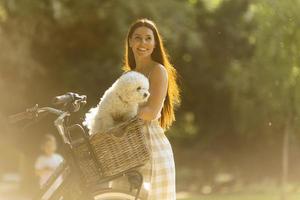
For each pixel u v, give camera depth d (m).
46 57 24.67
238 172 27.73
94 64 24.67
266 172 27.00
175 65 26.02
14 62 21.48
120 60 23.91
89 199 6.00
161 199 6.45
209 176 28.17
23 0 21.27
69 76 24.48
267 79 17.03
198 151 29.00
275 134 24.84
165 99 6.79
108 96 6.28
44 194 6.18
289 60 16.61
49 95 24.36
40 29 22.53
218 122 28.53
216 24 25.81
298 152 25.19
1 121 21.83
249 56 25.61
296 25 16.27
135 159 6.01
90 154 6.00
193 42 22.53
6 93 21.98
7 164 28.20
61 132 6.04
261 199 20.16
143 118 6.34
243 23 25.62
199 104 28.42
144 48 6.66
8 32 21.70
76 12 22.48
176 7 22.17
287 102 17.27
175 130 28.73
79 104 6.23
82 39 24.27
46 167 12.06
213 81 26.75
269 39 16.52
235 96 21.67
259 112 21.06
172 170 6.54
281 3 16.23
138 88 6.16
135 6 21.41
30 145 22.77
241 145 28.02
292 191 22.45
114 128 5.95
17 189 23.59
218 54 26.16
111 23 22.58
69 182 6.07
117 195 6.12
